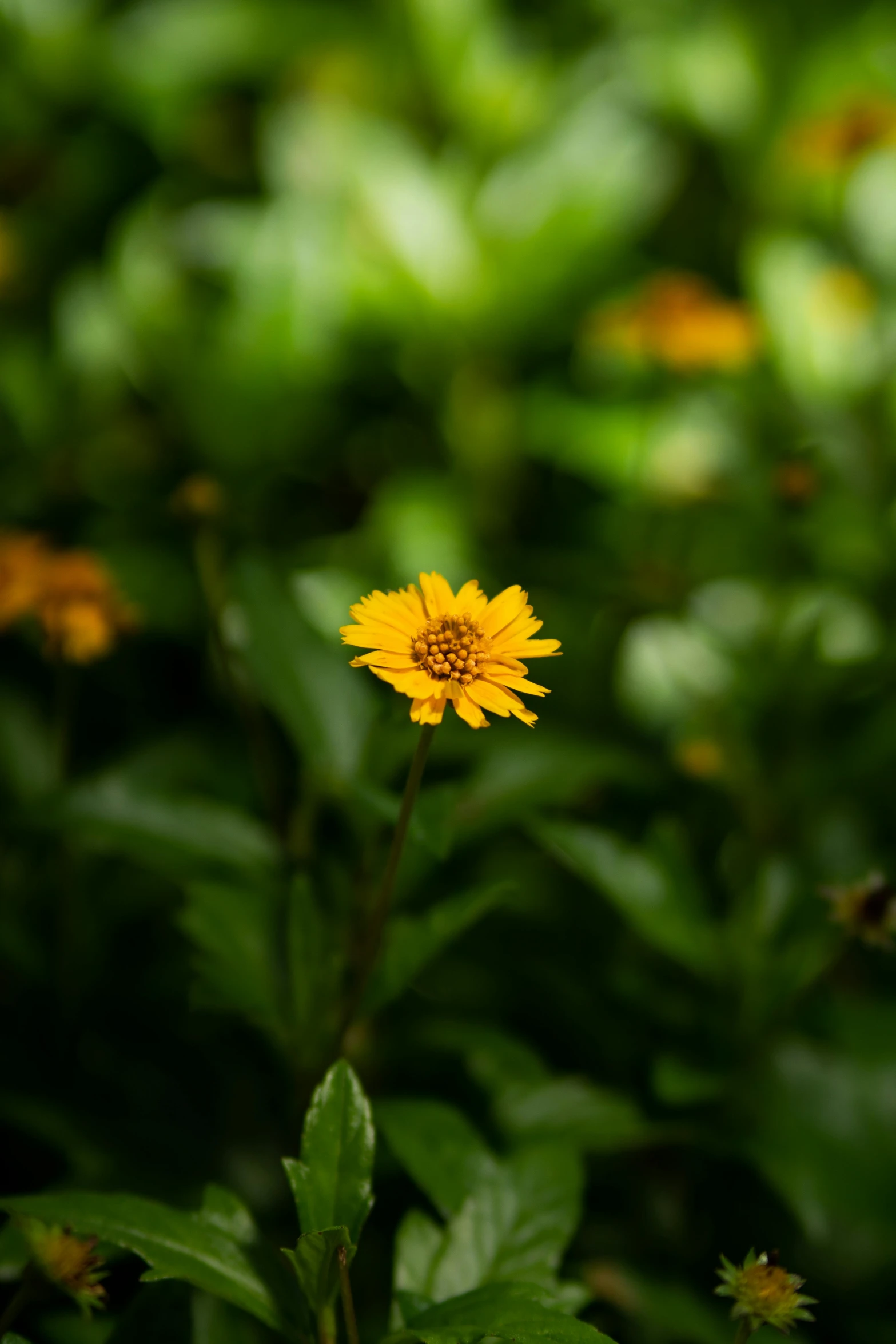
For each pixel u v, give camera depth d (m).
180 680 0.57
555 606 0.57
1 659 0.55
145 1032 0.44
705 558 0.63
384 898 0.38
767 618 0.57
